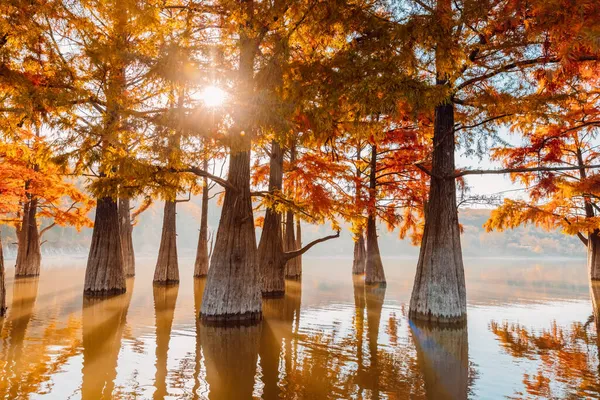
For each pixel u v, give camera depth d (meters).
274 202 13.37
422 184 20.66
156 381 6.19
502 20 7.83
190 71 7.35
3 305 10.73
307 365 7.18
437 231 11.51
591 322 11.53
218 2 9.59
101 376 6.34
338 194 16.69
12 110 7.32
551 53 8.56
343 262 64.06
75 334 9.04
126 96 8.48
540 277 31.27
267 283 16.69
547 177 12.84
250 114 7.56
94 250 15.27
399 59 7.95
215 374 6.59
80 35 7.55
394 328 10.43
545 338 9.52
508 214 17.67
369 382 6.35
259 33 8.86
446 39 7.83
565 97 9.28
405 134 18.69
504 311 13.55
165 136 7.70
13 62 7.56
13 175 15.57
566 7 6.55
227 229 10.83
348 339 9.19
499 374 6.86
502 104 9.59
